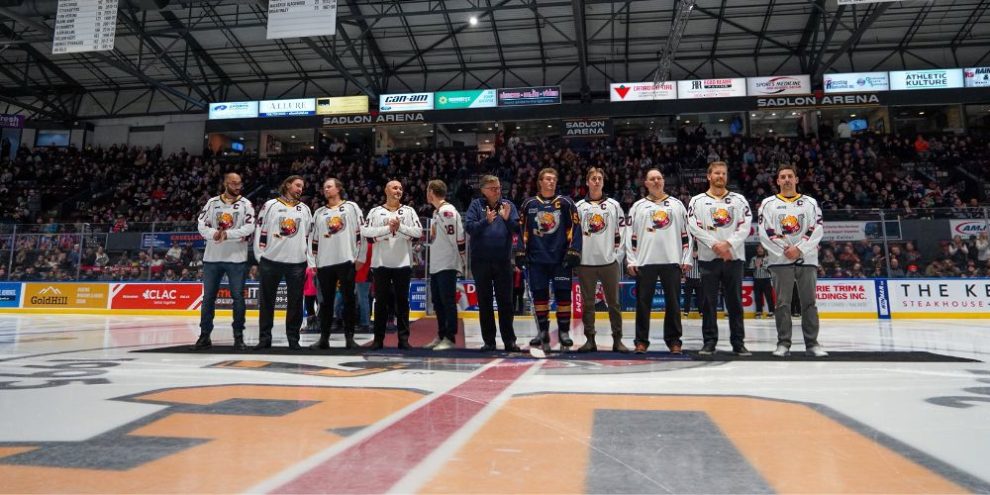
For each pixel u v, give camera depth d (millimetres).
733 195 4477
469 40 23203
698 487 1170
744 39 22703
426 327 7965
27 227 14484
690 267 4633
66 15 11961
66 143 26812
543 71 25156
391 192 5148
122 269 14023
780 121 24250
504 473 1259
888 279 12039
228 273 4930
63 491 1124
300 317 4891
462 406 2100
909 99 21391
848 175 19312
